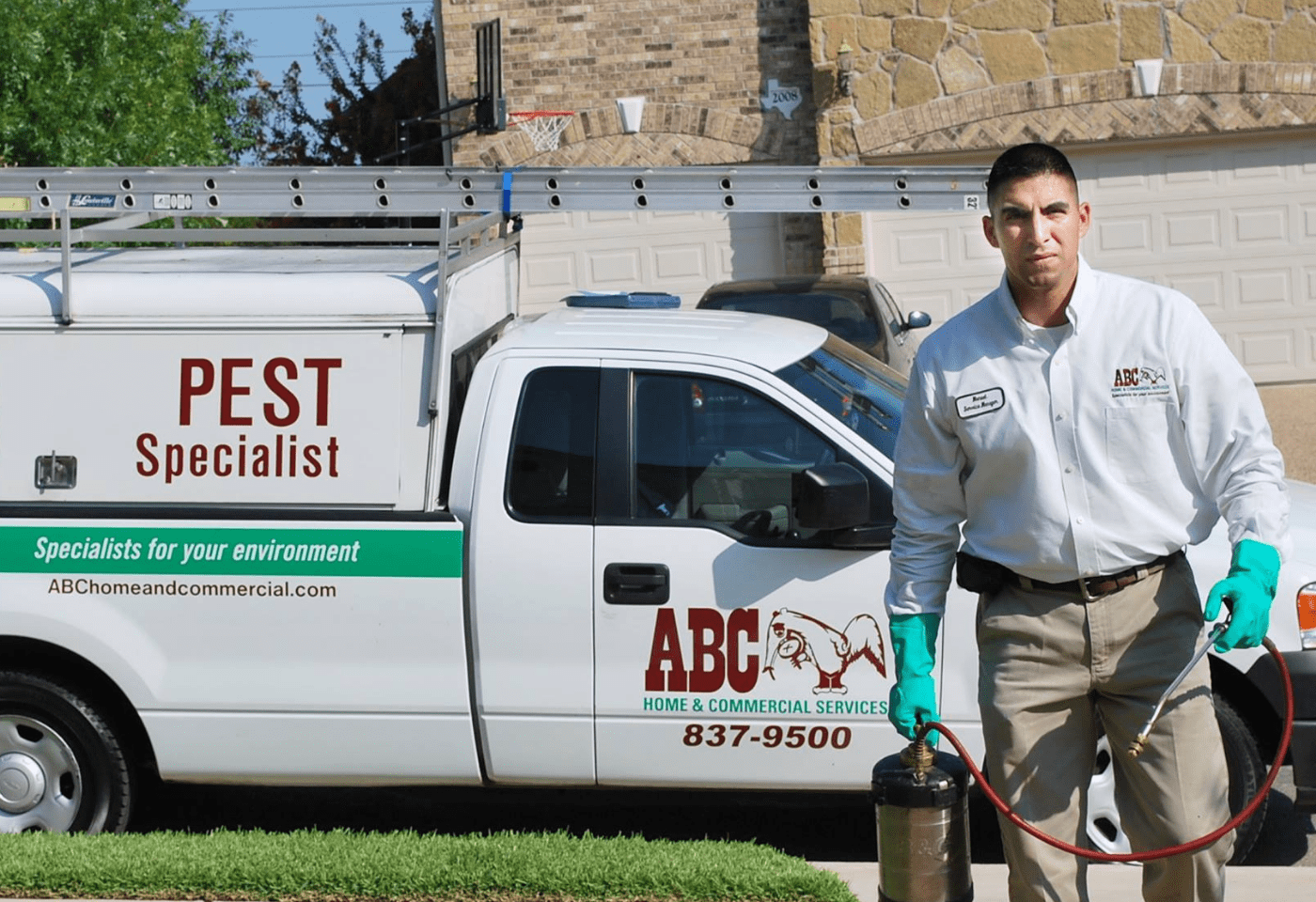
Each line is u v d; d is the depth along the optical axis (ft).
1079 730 11.33
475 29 52.75
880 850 11.50
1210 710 11.05
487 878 14.74
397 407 16.98
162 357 17.20
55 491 17.22
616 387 16.85
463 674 16.72
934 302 50.93
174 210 17.92
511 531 16.61
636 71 52.11
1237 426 10.70
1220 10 47.39
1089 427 10.85
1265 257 48.91
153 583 16.98
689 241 52.90
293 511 16.89
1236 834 16.21
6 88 41.98
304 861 15.17
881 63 49.29
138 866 15.05
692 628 16.38
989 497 11.33
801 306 38.81
